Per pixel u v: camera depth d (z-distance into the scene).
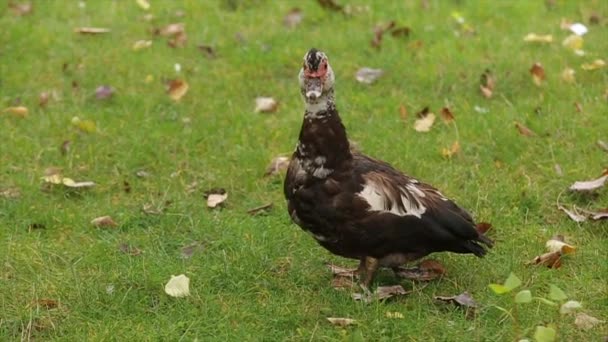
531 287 9.26
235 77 14.05
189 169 11.87
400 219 8.85
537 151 11.91
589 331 8.52
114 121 12.91
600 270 9.52
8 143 12.36
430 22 15.40
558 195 10.98
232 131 12.62
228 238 10.28
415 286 9.27
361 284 9.20
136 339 8.61
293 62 14.40
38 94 13.65
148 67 14.32
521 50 14.38
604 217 10.32
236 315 8.93
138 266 9.73
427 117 12.66
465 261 9.77
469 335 8.50
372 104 13.18
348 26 15.36
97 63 14.45
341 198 8.79
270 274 9.68
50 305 9.17
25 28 15.29
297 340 8.55
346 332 8.53
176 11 15.97
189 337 8.61
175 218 10.77
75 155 12.12
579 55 14.03
